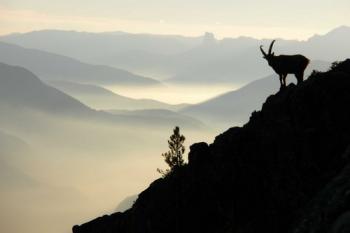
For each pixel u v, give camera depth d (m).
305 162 84.06
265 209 83.25
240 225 85.19
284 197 81.62
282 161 86.38
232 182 92.25
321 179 80.06
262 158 89.69
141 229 107.00
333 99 89.38
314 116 89.25
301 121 89.88
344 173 64.44
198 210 95.19
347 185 60.47
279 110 95.06
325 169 81.88
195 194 97.19
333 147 84.25
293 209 79.31
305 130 87.75
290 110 92.88
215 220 92.31
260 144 91.56
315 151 84.75
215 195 93.75
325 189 64.94
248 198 88.00
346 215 53.47
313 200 67.50
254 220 83.25
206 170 98.56
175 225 98.75
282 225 78.62
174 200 101.94
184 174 103.69
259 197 86.69
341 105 88.38
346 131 85.38
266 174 87.38
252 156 91.44
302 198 79.44
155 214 104.44
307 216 63.84
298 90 93.75
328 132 86.19
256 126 96.06
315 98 90.62
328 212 59.16
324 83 91.38
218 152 99.50
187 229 95.62
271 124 93.12
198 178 98.56
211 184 95.50
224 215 90.25
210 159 100.75
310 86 92.25
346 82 90.69
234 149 95.75
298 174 83.25
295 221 74.75
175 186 103.75
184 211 97.25
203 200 95.44
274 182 84.69
